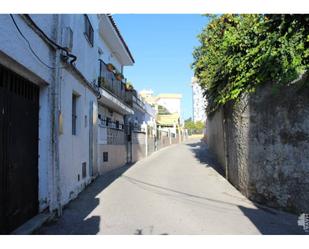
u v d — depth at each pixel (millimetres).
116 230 6500
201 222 7191
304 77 7535
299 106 7852
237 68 9844
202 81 15633
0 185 5352
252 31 9203
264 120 8922
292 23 5855
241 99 10227
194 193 10500
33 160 6922
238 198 9828
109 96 15406
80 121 10500
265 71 8383
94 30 13094
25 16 5785
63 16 8281
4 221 5500
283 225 7043
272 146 8648
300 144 7859
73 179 9422
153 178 13422
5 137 5578
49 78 7348
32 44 6301
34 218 6711
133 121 25547
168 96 74625
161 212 7996
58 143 7559
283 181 8289
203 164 18172
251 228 6789
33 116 6984
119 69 22453
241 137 10438
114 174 14570
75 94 10188
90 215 7609
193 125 77562
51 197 7348
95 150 13188
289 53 7633
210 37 14047
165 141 41250
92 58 12680
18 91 6203
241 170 10539
